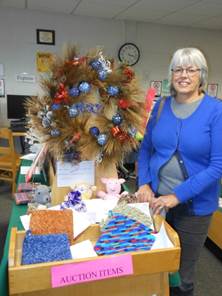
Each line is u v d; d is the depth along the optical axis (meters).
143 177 1.40
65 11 4.80
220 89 6.01
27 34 4.88
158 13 4.75
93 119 1.21
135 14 4.85
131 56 5.38
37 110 1.23
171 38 5.59
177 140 1.23
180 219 1.31
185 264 1.36
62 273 0.76
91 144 1.21
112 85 1.19
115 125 1.21
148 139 1.40
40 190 1.29
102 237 0.94
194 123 1.20
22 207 1.29
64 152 1.20
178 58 1.19
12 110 4.80
